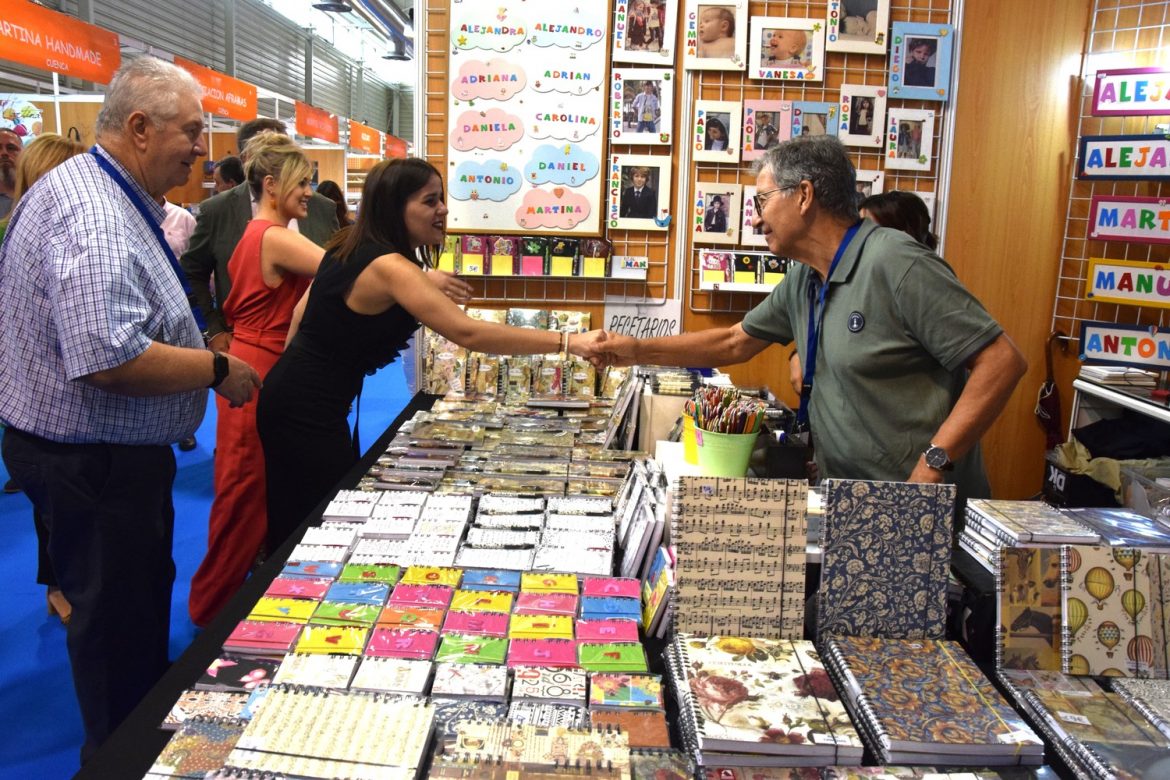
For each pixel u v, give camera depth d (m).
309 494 2.37
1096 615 1.25
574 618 1.38
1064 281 3.29
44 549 2.95
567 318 3.14
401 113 22.73
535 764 0.99
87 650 1.84
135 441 1.84
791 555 1.31
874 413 1.70
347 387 2.38
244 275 2.68
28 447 1.78
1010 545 1.30
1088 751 1.05
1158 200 2.98
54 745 2.32
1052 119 3.16
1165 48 2.99
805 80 3.09
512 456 2.27
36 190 1.70
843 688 1.21
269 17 13.49
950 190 3.20
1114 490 3.08
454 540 1.67
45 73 8.05
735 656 1.24
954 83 3.11
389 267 2.12
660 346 2.18
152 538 1.91
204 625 2.81
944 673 1.21
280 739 1.02
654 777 1.00
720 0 3.01
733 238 3.15
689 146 3.13
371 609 1.39
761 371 3.29
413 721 1.06
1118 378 3.14
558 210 3.12
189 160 1.84
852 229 1.70
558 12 3.01
